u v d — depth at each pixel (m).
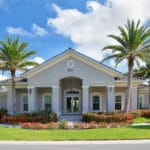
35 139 19.17
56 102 34.44
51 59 34.34
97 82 34.59
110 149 15.56
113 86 34.56
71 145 17.09
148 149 15.50
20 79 37.56
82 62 34.62
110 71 34.53
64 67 34.66
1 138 19.50
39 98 39.16
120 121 30.31
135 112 34.03
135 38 32.47
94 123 27.42
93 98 39.22
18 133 21.41
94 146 16.64
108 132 21.42
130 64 33.53
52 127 25.73
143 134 20.39
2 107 40.81
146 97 45.03
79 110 39.16
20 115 33.16
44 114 32.94
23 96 39.78
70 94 39.44
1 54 34.59
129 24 32.78
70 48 34.12
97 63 34.22
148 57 33.16
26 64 35.47
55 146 16.78
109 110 34.53
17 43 34.84
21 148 16.17
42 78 34.84
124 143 17.64
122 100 39.53
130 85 33.66
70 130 23.73
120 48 33.00
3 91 41.19
